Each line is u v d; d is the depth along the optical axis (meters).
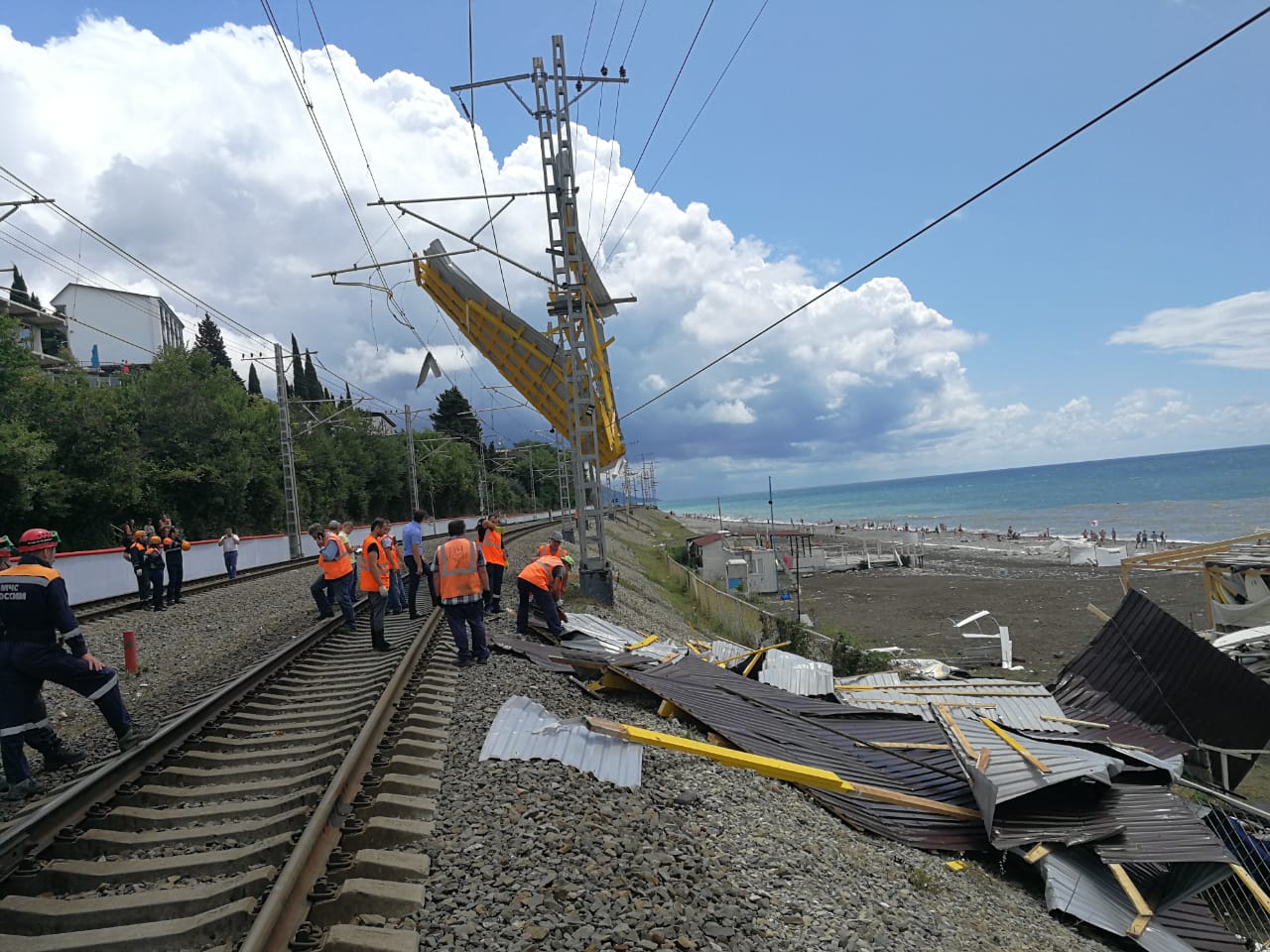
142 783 6.27
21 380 33.16
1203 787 10.55
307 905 4.13
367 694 8.98
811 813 7.28
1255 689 13.80
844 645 21.80
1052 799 8.71
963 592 43.97
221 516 45.38
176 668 12.12
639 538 85.00
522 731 7.28
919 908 5.82
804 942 4.55
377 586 11.88
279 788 6.11
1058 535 94.69
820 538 90.56
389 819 5.14
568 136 17.92
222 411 45.22
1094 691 14.95
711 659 14.87
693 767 7.33
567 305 18.78
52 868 4.66
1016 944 5.86
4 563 6.81
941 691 13.62
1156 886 7.86
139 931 3.96
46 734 7.04
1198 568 22.64
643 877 4.74
